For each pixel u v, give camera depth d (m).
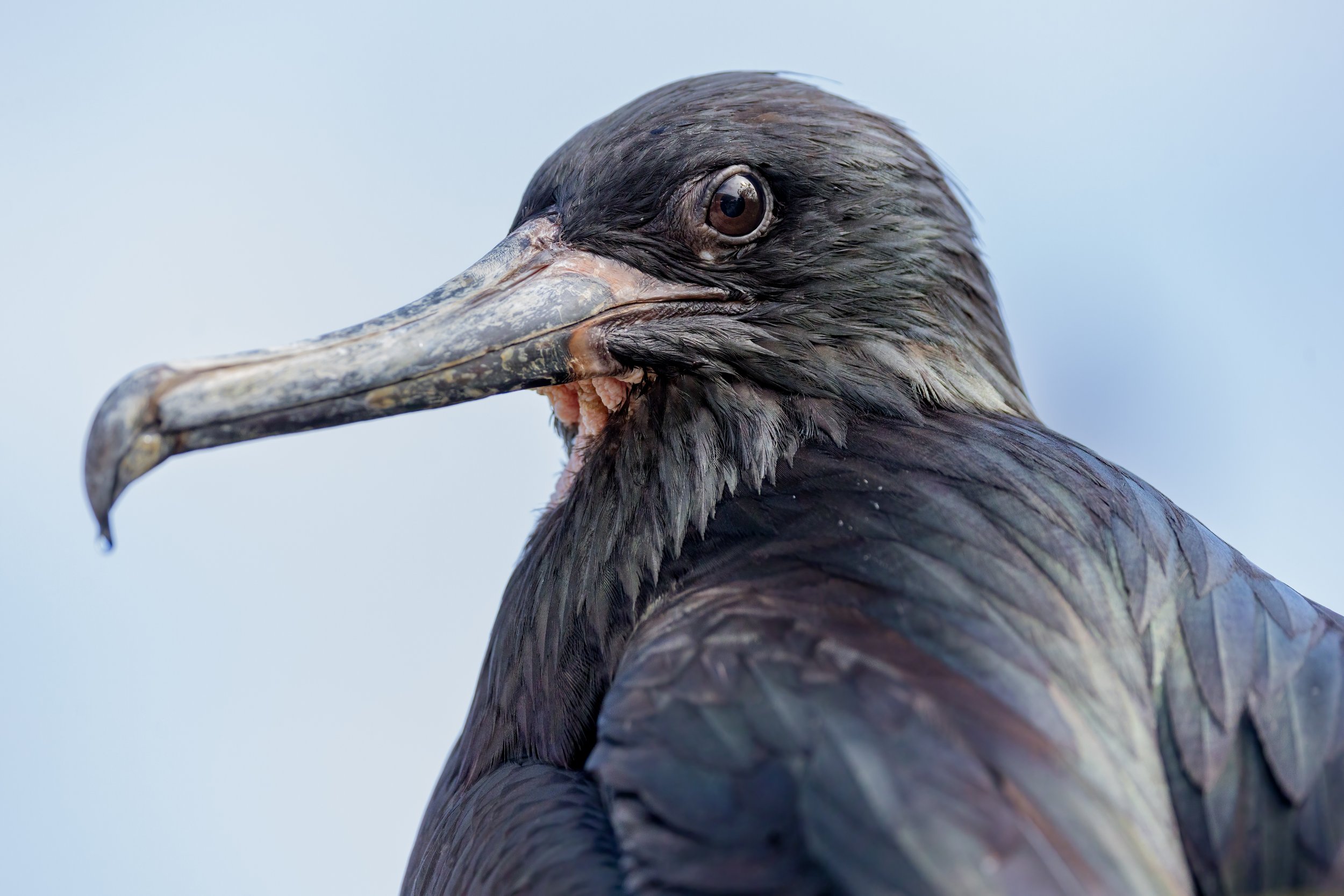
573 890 2.75
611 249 2.84
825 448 2.82
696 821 2.73
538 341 2.84
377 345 2.83
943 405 2.84
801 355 2.83
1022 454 2.80
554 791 2.79
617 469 2.83
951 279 2.85
